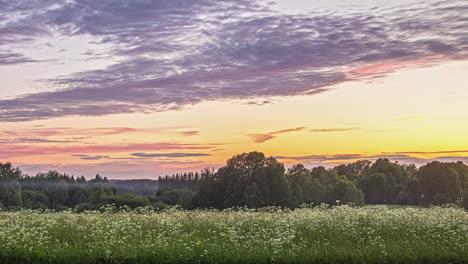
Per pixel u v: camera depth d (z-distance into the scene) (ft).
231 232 60.59
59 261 46.57
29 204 260.62
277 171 211.82
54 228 64.08
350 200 246.47
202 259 46.70
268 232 63.82
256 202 197.98
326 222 67.77
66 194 293.02
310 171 289.33
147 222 68.80
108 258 46.96
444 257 47.96
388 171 335.88
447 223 67.87
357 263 47.11
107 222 67.82
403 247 52.80
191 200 224.33
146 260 46.78
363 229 64.69
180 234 62.39
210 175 220.43
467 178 269.03
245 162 215.31
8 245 49.57
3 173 246.27
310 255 48.11
